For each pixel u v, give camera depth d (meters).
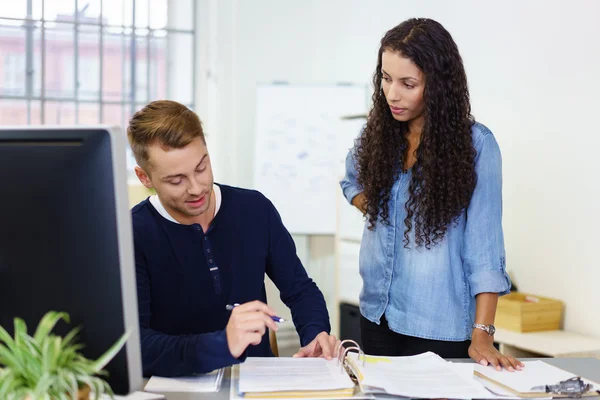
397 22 4.11
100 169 1.03
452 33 3.73
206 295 1.61
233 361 1.35
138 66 4.45
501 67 3.43
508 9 3.37
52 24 4.23
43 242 1.07
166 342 1.42
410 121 1.90
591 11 2.96
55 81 4.26
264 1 4.63
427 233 1.82
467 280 1.83
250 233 1.67
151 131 1.40
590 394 1.35
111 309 1.06
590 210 2.98
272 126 4.51
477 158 1.80
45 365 0.91
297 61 4.70
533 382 1.36
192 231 1.59
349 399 1.27
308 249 4.77
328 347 1.54
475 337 1.71
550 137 3.17
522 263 3.33
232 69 4.59
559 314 3.09
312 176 4.48
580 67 3.01
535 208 3.25
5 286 1.11
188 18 4.55
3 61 4.15
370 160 1.94
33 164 1.06
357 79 4.48
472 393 1.29
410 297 1.86
